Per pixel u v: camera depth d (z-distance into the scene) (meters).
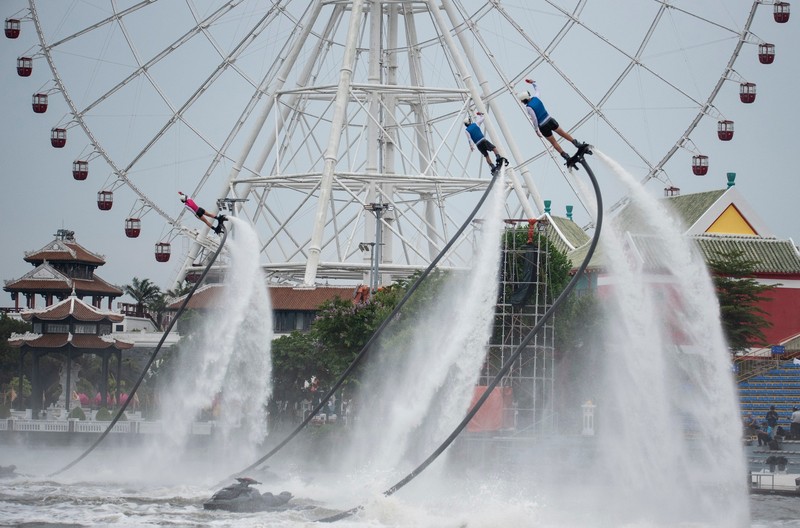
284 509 151.12
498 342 197.88
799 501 157.50
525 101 112.00
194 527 137.75
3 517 146.25
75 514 148.75
